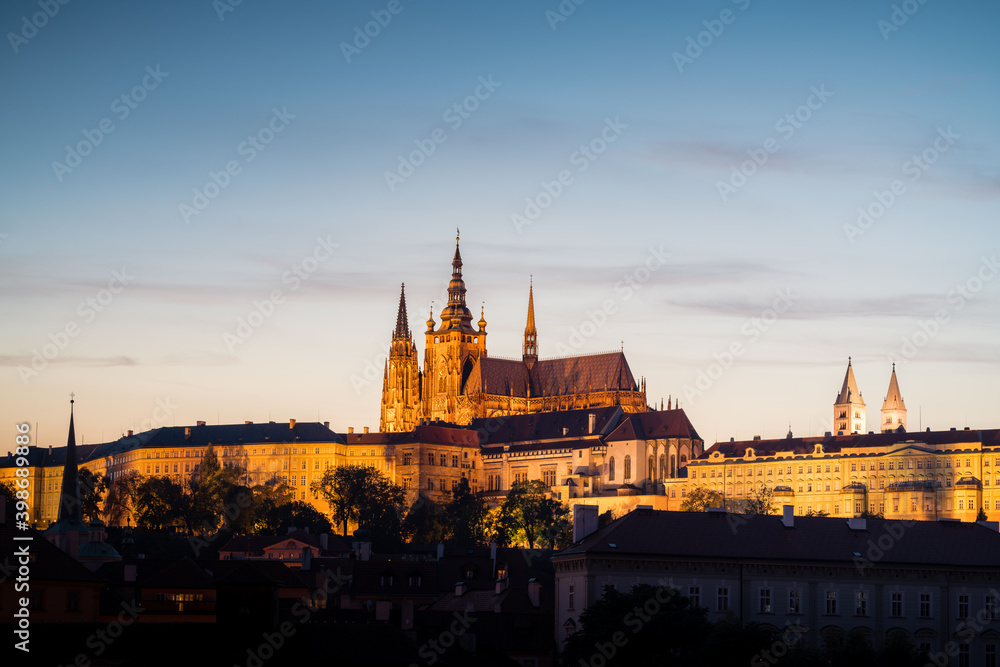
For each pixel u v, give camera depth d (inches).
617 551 7706.7
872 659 6904.5
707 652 6855.3
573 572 7859.3
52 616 6894.7
